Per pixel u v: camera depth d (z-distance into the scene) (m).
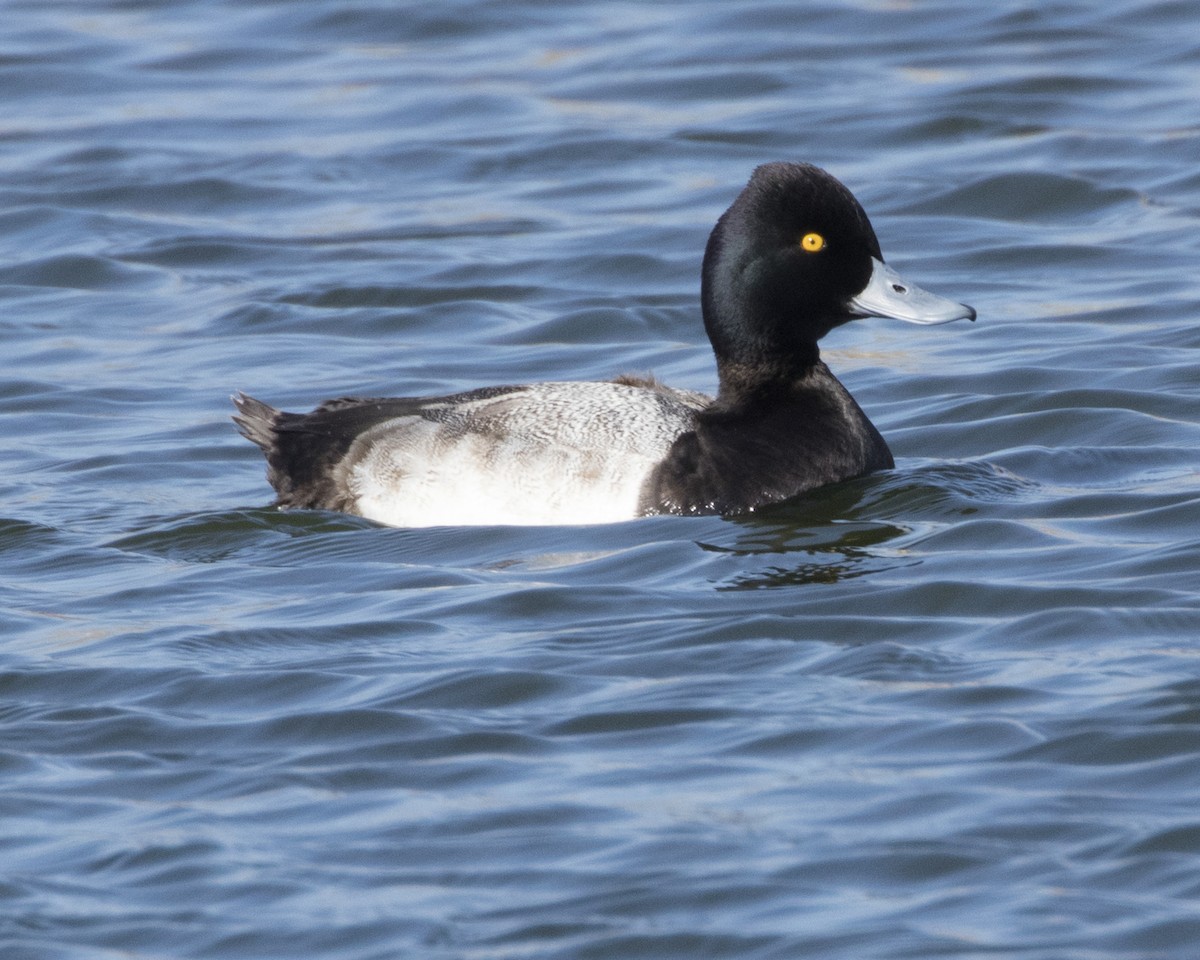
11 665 10.06
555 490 11.84
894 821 7.98
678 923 7.27
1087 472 12.88
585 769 8.61
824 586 10.77
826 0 27.05
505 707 9.33
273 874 7.75
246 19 27.27
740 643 9.99
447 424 12.11
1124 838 7.75
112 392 15.63
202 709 9.48
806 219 12.36
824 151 21.78
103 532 12.30
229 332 17.38
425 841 7.98
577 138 22.27
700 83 24.05
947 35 25.48
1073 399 14.33
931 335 16.72
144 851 7.98
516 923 7.33
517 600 10.71
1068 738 8.62
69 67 25.38
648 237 19.33
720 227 12.59
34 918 7.47
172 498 13.05
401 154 22.14
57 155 22.27
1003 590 10.48
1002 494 12.34
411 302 18.00
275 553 11.74
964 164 21.12
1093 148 21.22
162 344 17.05
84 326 17.62
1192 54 24.14
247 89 24.53
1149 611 10.09
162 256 19.47
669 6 27.38
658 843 7.86
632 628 10.25
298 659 10.03
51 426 14.82
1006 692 9.17
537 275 18.52
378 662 9.92
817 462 12.25
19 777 8.78
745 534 11.62
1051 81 23.33
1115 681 9.20
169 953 7.23
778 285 12.41
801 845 7.81
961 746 8.64
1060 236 19.05
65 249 19.67
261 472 13.65
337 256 19.22
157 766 8.85
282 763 8.82
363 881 7.67
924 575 10.91
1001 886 7.45
